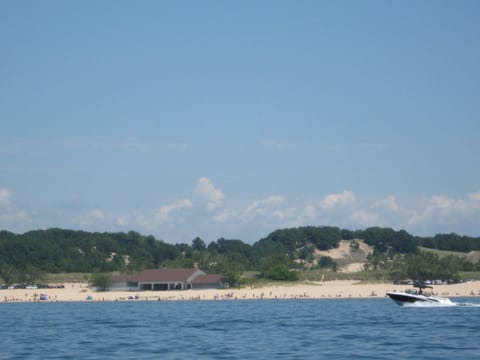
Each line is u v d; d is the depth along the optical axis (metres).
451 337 119.69
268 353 101.94
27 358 100.00
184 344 115.19
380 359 95.00
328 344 112.12
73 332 140.75
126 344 116.69
